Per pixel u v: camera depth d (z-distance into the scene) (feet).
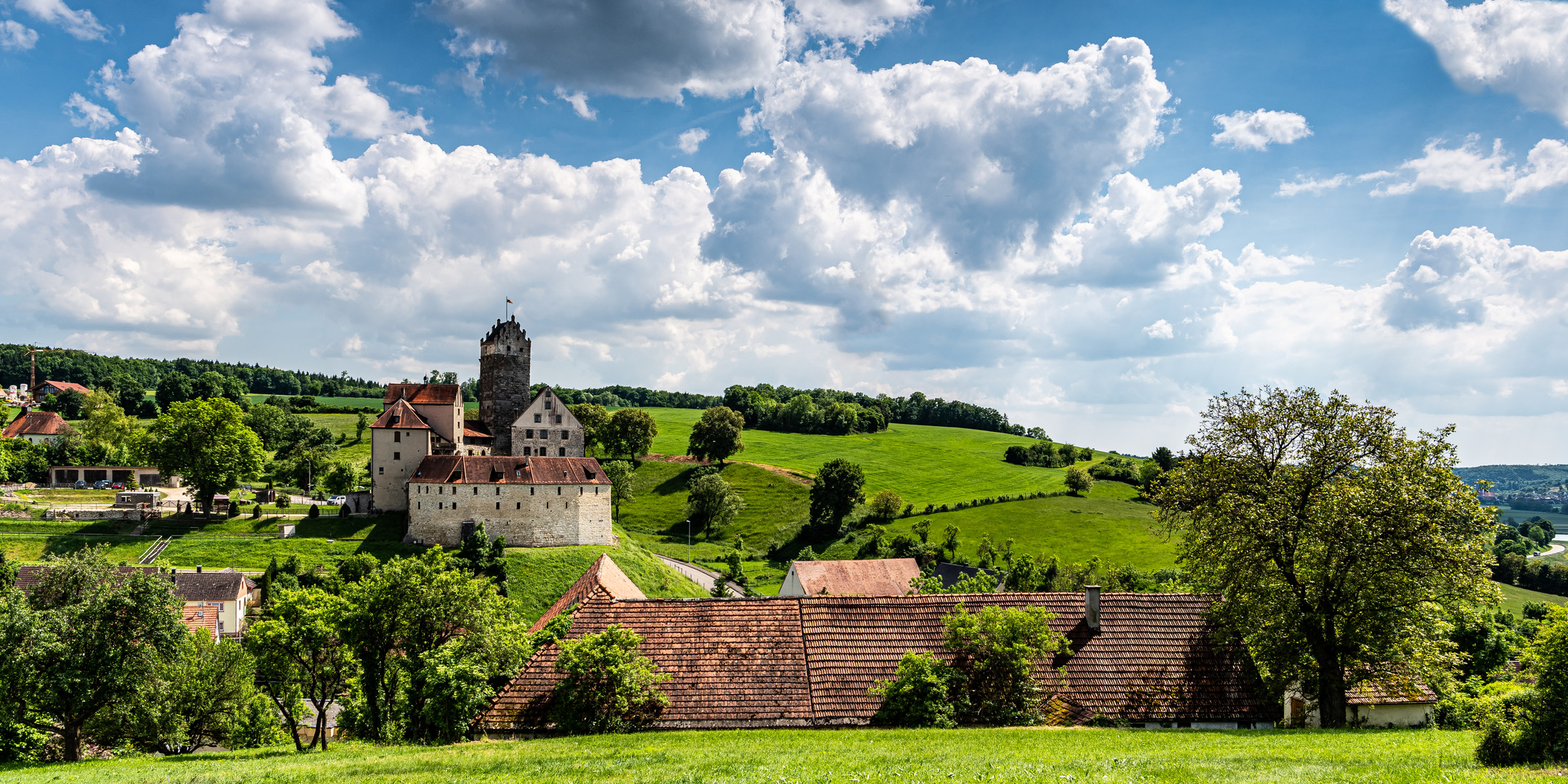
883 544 476.95
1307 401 130.31
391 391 398.01
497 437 436.76
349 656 150.41
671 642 126.72
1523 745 80.48
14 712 133.49
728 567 432.25
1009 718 117.19
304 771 89.66
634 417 625.41
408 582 139.95
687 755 89.15
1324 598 122.11
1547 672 84.28
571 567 334.44
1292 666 124.36
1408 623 118.32
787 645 127.34
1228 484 131.03
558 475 360.89
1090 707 121.90
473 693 115.85
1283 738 100.89
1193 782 67.31
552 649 125.59
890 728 113.70
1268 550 123.75
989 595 137.59
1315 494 124.26
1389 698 130.93
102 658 136.15
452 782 78.84
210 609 259.80
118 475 508.53
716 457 629.51
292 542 337.72
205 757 131.64
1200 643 131.34
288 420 652.89
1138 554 457.27
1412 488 117.60
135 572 143.95
